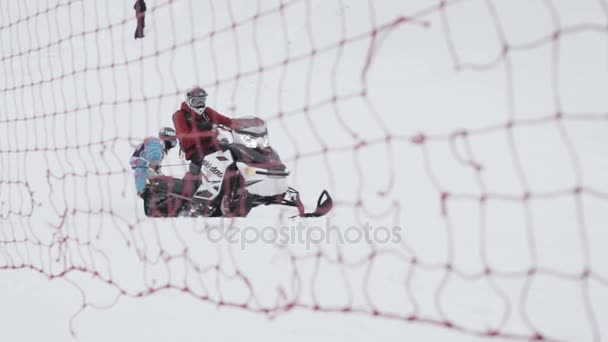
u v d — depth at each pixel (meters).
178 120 13.08
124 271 8.55
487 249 8.27
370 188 13.55
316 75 25.77
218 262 8.55
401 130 18.58
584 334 5.32
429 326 5.70
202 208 12.77
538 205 10.71
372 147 17.08
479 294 6.48
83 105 27.03
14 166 20.38
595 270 7.11
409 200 12.04
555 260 7.59
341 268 7.78
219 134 12.99
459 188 12.67
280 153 18.06
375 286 6.99
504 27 26.48
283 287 7.20
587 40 23.56
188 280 7.84
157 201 13.47
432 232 9.45
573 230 9.02
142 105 25.30
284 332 5.86
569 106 18.64
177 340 5.95
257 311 6.50
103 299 7.44
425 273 7.34
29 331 6.62
